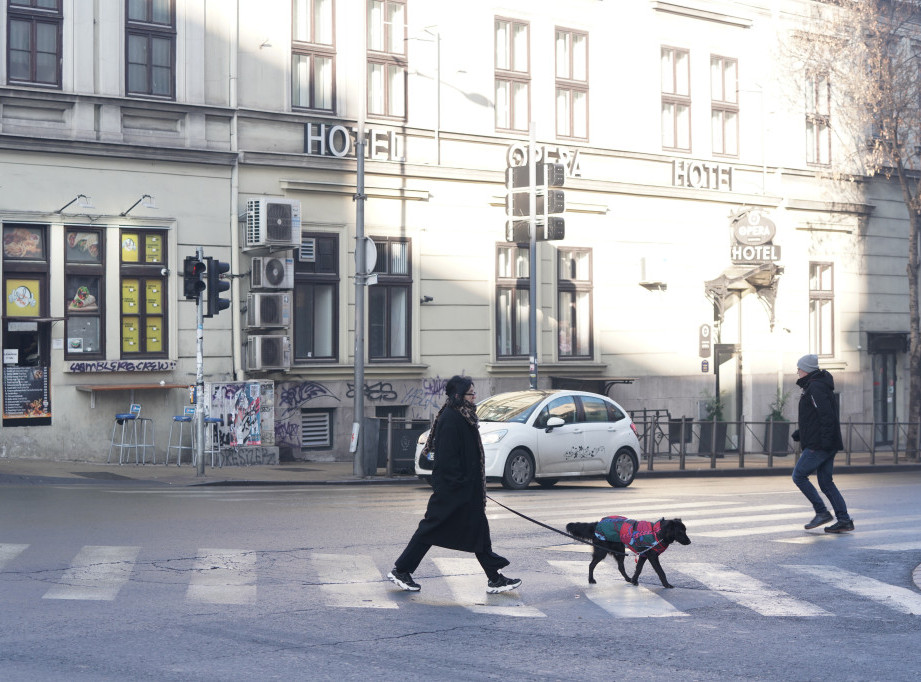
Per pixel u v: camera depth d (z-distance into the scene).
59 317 20.20
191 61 21.86
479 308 25.53
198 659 6.96
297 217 22.03
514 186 23.78
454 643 7.59
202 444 19.20
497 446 18.06
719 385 30.50
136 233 21.31
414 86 24.70
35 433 20.12
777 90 30.91
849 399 32.59
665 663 7.23
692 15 29.19
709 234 29.55
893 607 9.27
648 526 9.76
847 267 32.66
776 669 7.15
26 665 6.72
